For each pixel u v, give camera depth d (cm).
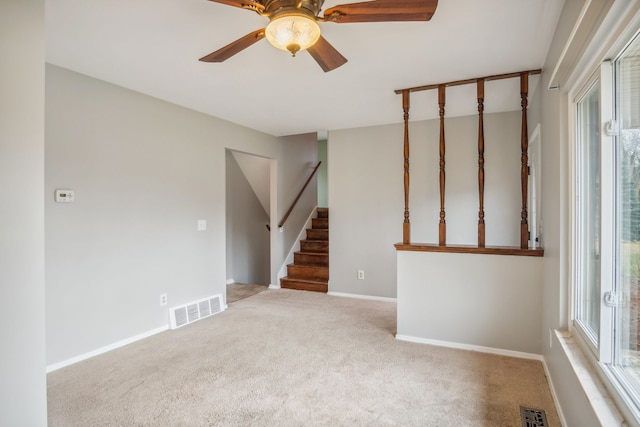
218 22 200
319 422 196
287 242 566
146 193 328
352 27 206
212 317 388
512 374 250
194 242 380
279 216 545
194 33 212
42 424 146
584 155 191
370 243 471
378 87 311
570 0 171
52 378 246
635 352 127
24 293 142
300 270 543
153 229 335
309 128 477
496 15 194
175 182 358
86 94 278
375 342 313
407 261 316
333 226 493
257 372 256
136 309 319
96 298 286
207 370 260
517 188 395
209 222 401
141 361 275
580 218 195
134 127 316
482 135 290
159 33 212
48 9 185
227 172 574
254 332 339
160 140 341
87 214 279
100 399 219
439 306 305
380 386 235
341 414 204
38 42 147
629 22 114
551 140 231
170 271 352
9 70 138
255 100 347
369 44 228
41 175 147
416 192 441
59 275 261
